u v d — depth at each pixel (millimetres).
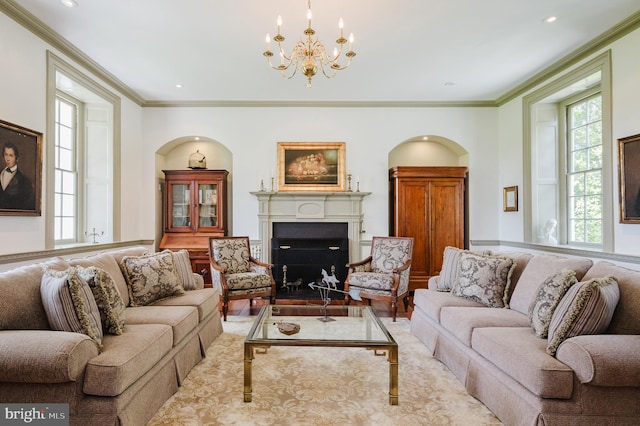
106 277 2084
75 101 4312
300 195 5180
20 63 2994
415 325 3346
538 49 3643
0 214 2783
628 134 3188
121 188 4688
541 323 2039
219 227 5301
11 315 1740
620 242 3268
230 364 2707
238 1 2760
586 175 4188
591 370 1583
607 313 1779
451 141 5379
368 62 3908
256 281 4086
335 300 4816
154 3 2791
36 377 1538
